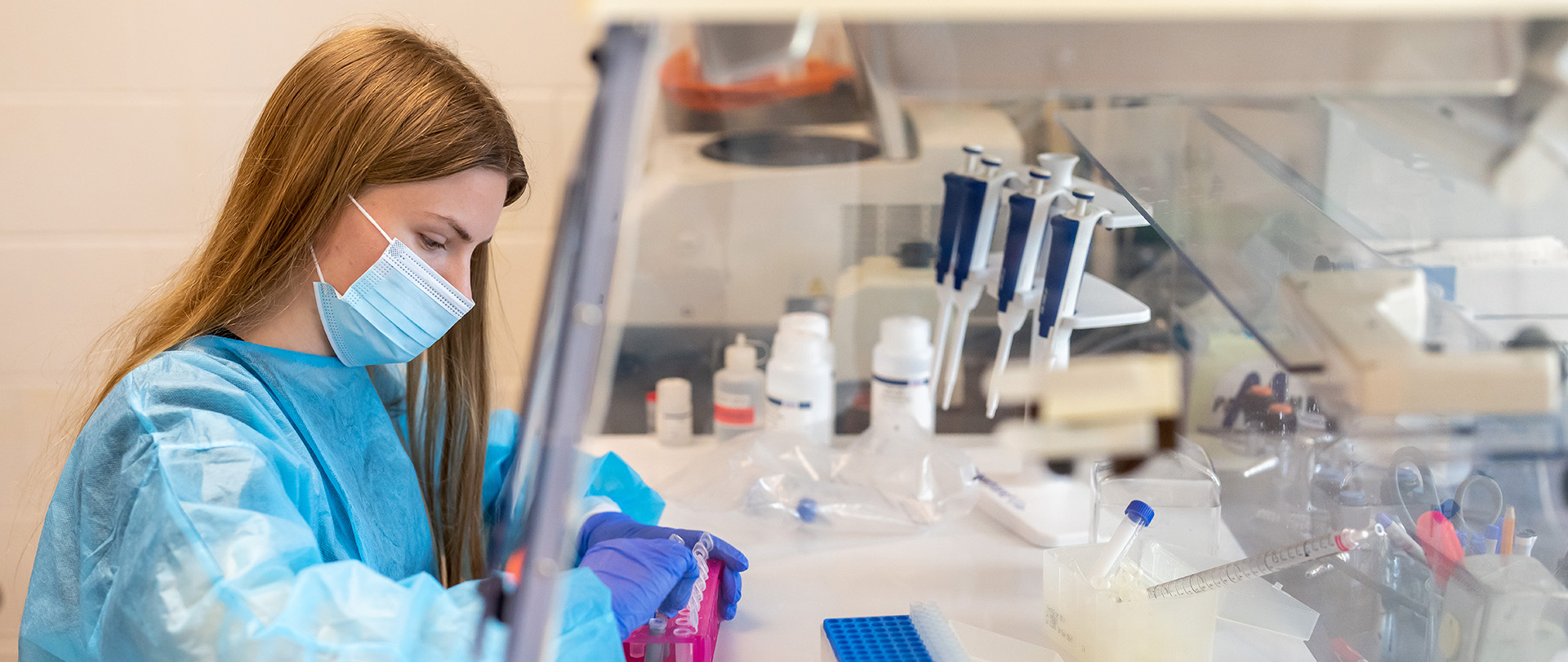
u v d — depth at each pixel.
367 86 1.00
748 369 1.44
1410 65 0.48
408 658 0.76
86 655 0.87
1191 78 0.49
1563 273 0.62
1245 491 1.07
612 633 0.81
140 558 0.80
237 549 0.79
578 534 1.13
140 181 1.74
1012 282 1.23
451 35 1.71
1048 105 0.99
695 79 0.51
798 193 1.24
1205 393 1.15
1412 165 0.70
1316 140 0.82
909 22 0.49
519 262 1.81
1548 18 0.46
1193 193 0.87
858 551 1.19
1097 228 1.22
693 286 1.34
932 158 1.19
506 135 1.07
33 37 1.66
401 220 1.02
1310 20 0.47
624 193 0.47
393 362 1.13
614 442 1.52
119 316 1.79
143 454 0.86
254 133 1.07
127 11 1.67
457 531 1.30
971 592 1.09
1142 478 1.00
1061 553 0.95
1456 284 0.64
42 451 1.83
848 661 0.85
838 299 1.38
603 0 0.40
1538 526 0.81
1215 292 0.70
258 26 1.69
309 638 0.75
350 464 1.12
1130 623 0.85
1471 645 0.77
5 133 1.70
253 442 0.90
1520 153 0.63
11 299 1.78
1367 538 0.85
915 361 1.35
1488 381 0.53
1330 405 0.62
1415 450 0.81
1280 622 0.91
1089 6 0.41
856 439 1.41
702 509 1.28
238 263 1.04
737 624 1.03
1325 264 0.68
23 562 1.86
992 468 1.33
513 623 0.49
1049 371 0.94
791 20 0.45
